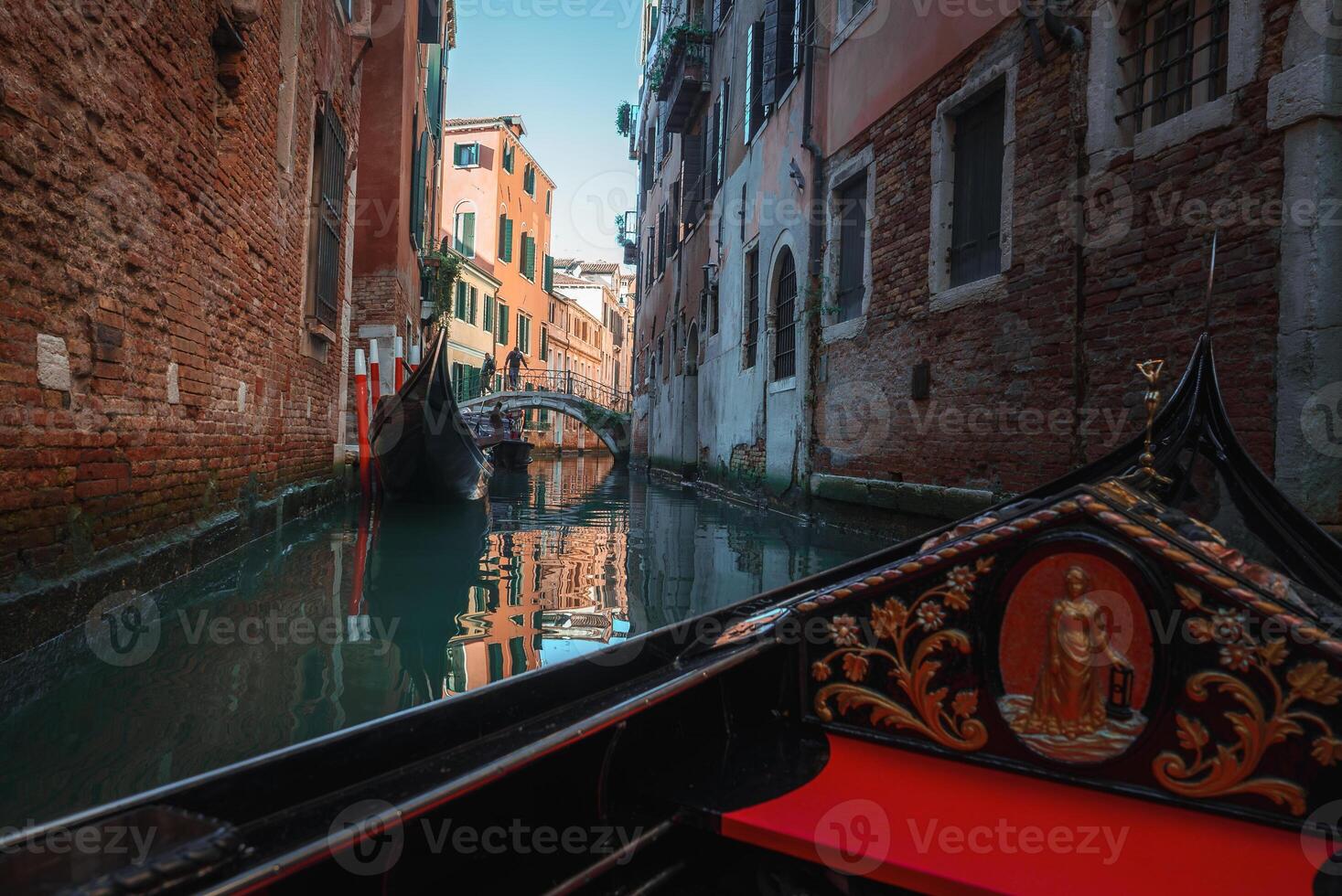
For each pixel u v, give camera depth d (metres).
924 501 6.25
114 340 3.30
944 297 6.13
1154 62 4.46
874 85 7.29
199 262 4.33
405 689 2.62
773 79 9.73
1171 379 4.10
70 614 2.84
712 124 13.23
